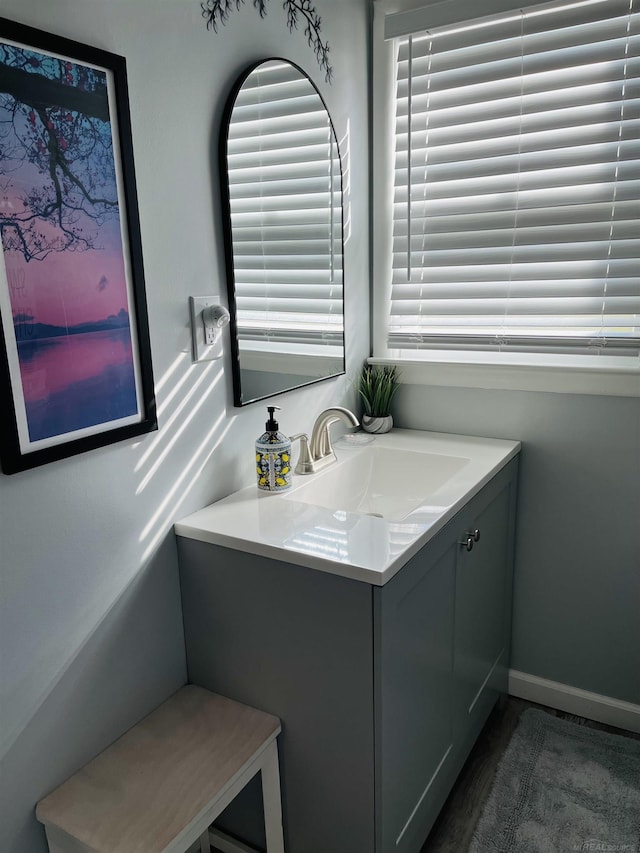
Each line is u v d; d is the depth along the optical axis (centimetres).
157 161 124
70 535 116
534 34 171
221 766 122
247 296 150
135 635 133
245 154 144
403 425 215
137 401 125
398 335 208
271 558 126
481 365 194
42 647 113
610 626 193
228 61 139
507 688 212
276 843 137
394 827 135
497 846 155
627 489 183
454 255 192
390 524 134
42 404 107
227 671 142
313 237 173
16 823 112
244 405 154
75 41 105
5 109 96
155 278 127
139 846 104
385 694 122
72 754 121
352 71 186
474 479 159
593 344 180
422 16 179
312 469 170
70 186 106
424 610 137
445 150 189
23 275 101
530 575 203
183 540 139
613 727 197
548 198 177
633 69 161
